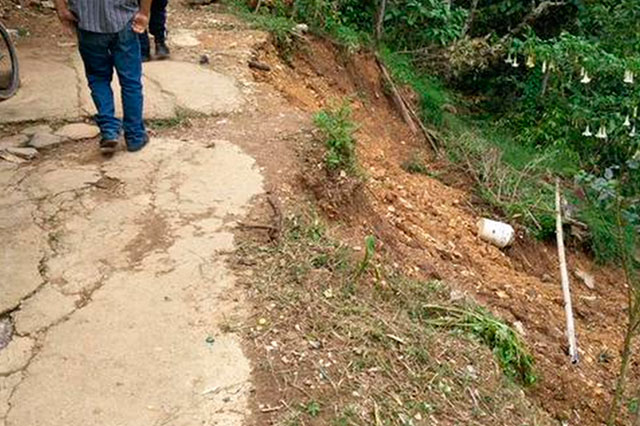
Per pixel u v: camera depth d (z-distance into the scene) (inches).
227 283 158.1
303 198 197.5
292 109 258.1
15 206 182.9
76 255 165.8
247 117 244.7
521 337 201.9
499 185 307.4
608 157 381.1
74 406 127.3
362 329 149.9
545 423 157.2
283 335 145.1
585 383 201.2
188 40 317.4
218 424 124.5
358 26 425.4
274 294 155.7
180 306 151.1
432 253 234.8
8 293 153.6
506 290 232.7
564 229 297.6
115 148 209.3
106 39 193.9
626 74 345.1
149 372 134.7
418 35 432.1
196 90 261.4
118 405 127.7
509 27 456.4
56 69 270.5
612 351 230.1
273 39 337.1
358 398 133.2
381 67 383.2
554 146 373.7
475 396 143.9
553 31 458.0
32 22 320.2
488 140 365.7
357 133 308.7
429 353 149.9
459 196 300.4
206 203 186.4
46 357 137.8
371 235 208.8
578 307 253.4
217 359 137.9
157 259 165.0
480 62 423.2
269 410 127.9
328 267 169.6
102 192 190.1
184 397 129.7
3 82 256.8
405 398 136.4
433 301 176.9
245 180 198.1
